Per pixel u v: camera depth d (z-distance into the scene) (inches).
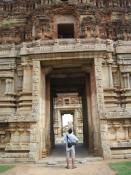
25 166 789.2
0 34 1289.4
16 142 919.0
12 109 1071.0
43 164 818.8
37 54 1003.9
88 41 1059.3
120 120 932.0
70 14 1236.5
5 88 1107.3
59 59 1009.5
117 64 1106.1
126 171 621.9
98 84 984.3
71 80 1316.4
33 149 885.2
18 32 1285.7
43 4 1256.2
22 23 1310.3
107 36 1268.5
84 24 1207.6
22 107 1025.5
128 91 1071.0
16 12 1325.0
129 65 1107.3
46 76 1195.3
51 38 1193.4
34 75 998.4
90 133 1069.1
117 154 890.1
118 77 1103.6
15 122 930.7
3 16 1326.3
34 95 973.8
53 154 1077.8
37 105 960.3
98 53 1009.5
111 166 712.4
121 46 1129.4
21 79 1104.2
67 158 730.8
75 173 640.4
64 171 675.4
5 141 948.0
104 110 951.6
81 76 1230.9
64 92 1561.3
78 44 1020.5
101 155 898.1
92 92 1036.5
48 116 1147.9
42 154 956.0
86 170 678.5
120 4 1374.3
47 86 1193.4
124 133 927.0
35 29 1206.3
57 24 1225.4
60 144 1774.1
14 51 1131.3
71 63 1058.7
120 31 1275.8
